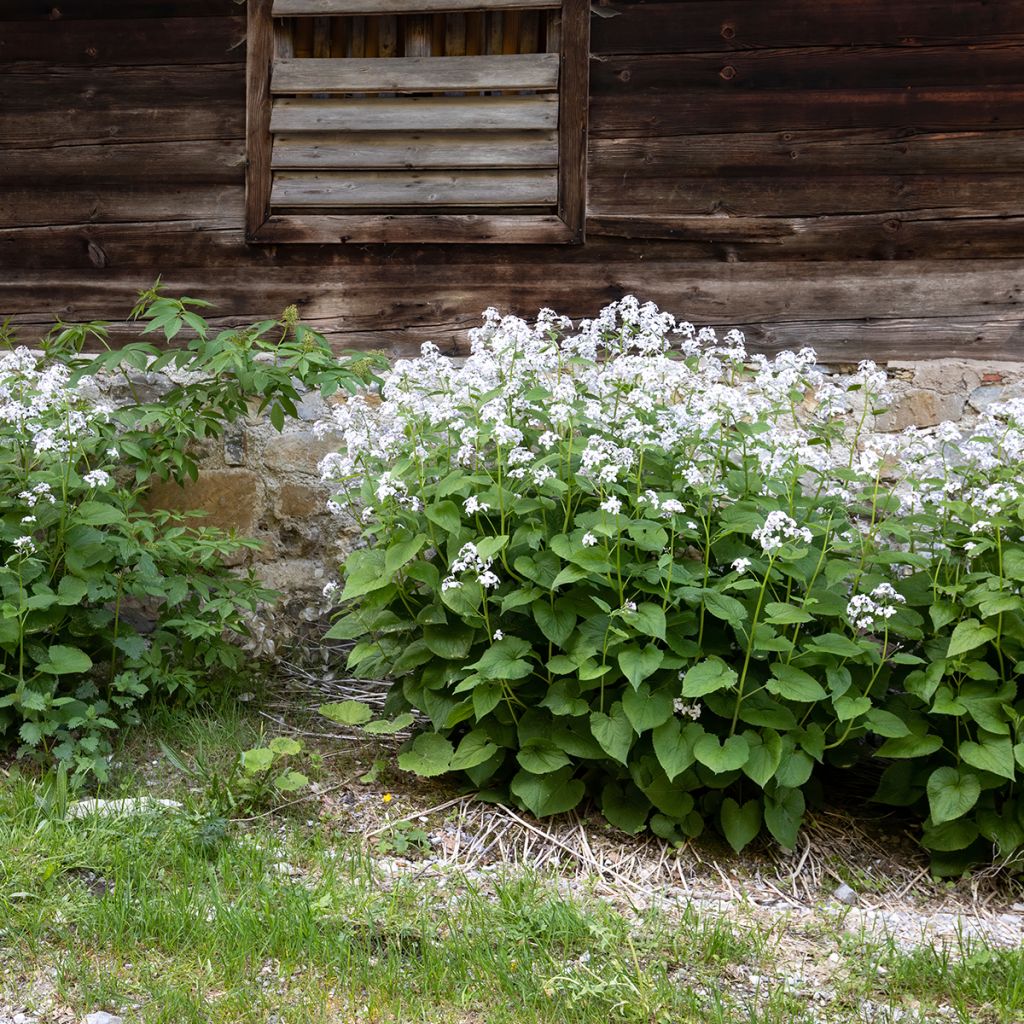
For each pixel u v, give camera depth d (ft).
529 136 18.67
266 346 16.66
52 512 14.98
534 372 14.78
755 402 14.74
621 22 18.40
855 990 10.44
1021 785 12.99
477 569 13.16
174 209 19.40
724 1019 9.75
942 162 18.11
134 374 19.51
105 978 9.95
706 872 12.92
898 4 17.99
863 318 18.42
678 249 18.62
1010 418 14.85
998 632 12.80
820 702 13.48
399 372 14.20
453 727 14.66
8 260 19.74
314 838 12.89
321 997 9.88
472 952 10.54
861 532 14.39
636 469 14.12
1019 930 11.98
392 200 18.88
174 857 12.00
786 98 18.26
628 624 13.05
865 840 13.74
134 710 15.28
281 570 19.20
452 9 18.58
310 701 17.07
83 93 19.44
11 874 11.32
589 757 13.26
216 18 19.12
